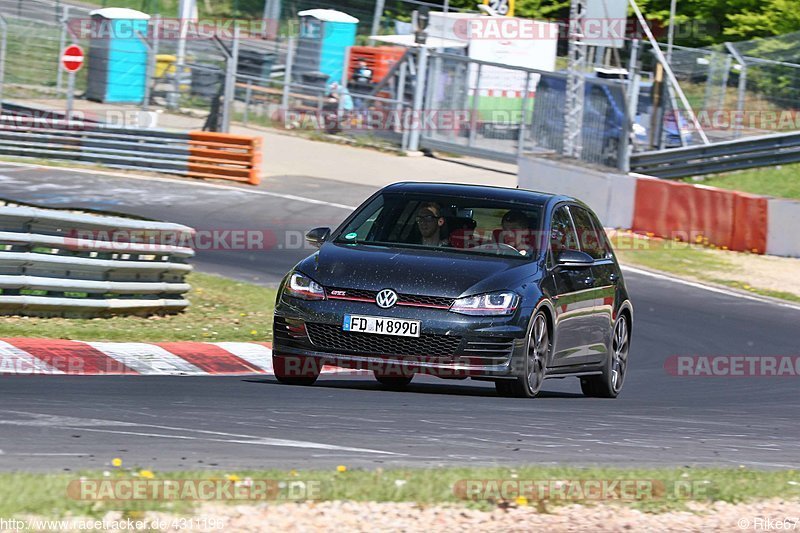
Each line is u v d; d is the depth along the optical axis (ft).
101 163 301.02
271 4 426.92
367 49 384.88
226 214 256.11
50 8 461.37
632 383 140.36
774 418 114.21
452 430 83.71
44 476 57.16
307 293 101.60
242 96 391.24
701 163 340.39
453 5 488.02
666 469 73.36
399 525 55.42
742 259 256.73
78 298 135.44
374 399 98.43
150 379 106.01
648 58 433.07
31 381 97.50
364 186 313.32
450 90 364.17
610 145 319.06
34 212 128.57
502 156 353.72
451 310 99.25
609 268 123.03
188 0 390.42
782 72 371.97
